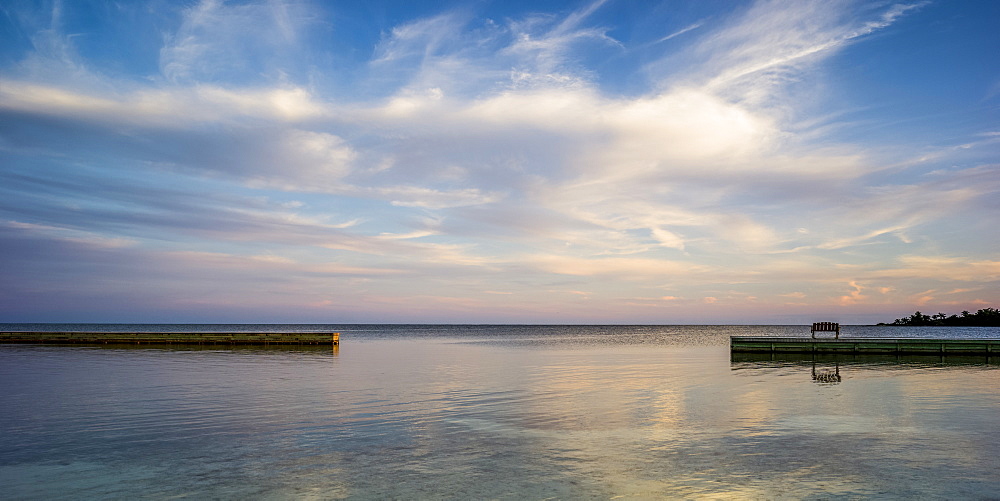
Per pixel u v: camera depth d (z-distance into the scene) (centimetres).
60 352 4541
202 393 2211
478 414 1762
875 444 1353
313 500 983
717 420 1653
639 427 1559
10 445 1373
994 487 1039
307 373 2988
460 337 11250
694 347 6444
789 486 1048
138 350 4834
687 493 1012
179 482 1086
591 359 4166
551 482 1073
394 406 1911
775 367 3381
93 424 1616
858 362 3738
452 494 1009
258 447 1348
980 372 3030
